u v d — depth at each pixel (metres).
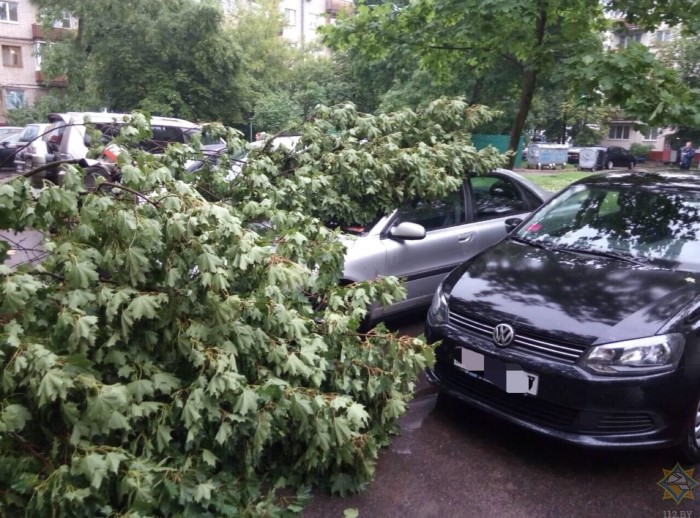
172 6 24.95
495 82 12.35
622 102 6.84
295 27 44.50
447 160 4.79
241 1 35.06
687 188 4.74
